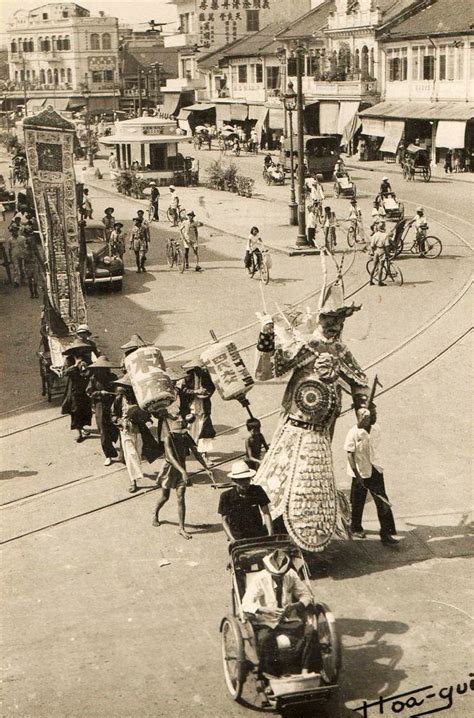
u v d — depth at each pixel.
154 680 9.24
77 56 106.50
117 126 54.72
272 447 11.74
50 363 18.73
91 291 28.55
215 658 9.62
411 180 52.75
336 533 11.77
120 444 15.66
